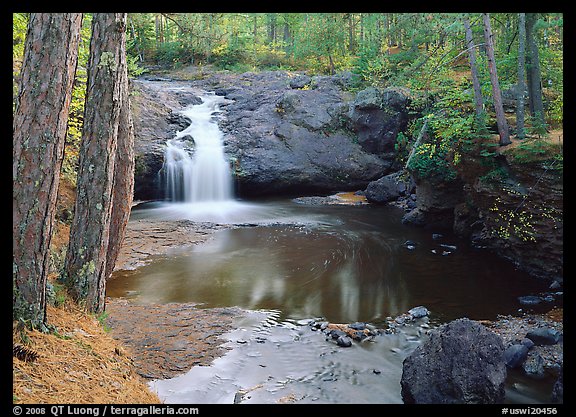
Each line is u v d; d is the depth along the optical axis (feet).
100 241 20.72
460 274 39.06
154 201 67.62
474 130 45.47
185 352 24.08
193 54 110.52
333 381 22.31
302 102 77.05
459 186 50.65
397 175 69.51
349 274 39.04
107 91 20.08
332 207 65.92
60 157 15.99
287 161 71.20
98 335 18.67
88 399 14.47
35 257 15.79
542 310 31.45
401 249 46.16
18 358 14.52
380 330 28.19
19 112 15.39
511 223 40.96
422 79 57.36
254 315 30.14
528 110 53.72
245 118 76.64
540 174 37.99
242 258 43.01
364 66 80.53
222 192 70.03
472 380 19.49
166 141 69.56
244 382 21.75
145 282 36.24
